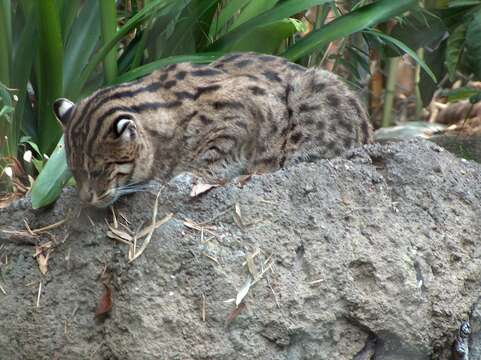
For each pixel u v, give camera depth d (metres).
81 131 10.91
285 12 12.54
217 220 10.16
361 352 10.26
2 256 10.50
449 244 10.75
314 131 11.94
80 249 10.24
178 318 9.84
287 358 10.05
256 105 11.71
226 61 12.15
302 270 10.17
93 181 10.64
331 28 12.73
